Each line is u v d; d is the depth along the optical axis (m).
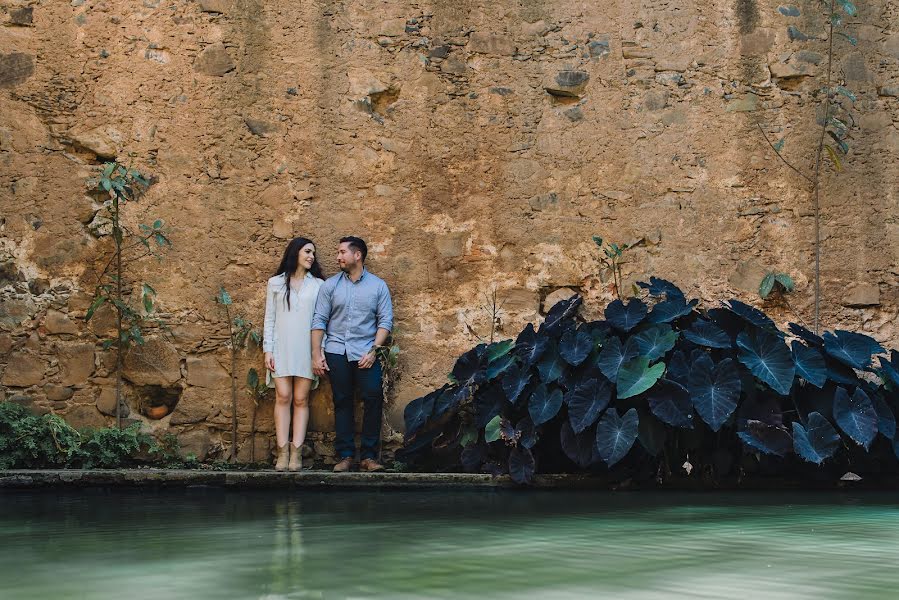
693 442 5.19
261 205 6.05
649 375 4.97
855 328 6.13
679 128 6.21
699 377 5.02
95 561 2.32
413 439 5.84
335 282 5.77
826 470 5.37
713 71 6.25
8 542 2.72
